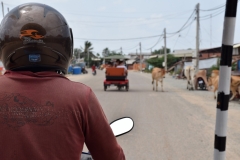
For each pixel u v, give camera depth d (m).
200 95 14.66
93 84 22.16
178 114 8.94
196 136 6.33
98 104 1.33
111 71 16.77
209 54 36.97
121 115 8.71
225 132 2.14
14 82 1.29
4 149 1.19
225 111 2.12
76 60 69.06
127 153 5.23
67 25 1.51
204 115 8.81
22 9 1.40
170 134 6.50
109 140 1.34
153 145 5.69
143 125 7.36
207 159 4.91
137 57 79.06
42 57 1.37
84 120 1.27
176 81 26.77
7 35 1.36
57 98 1.25
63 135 1.22
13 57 1.36
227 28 2.03
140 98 13.16
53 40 1.39
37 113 1.22
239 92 12.05
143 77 35.06
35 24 1.35
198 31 23.17
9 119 1.22
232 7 1.99
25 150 1.18
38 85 1.28
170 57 46.22
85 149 4.74
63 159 1.21
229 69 2.07
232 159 4.92
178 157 5.02
